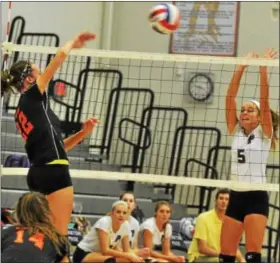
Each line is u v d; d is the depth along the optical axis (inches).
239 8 558.6
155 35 573.0
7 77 261.6
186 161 516.4
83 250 380.5
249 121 294.4
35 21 547.2
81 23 573.0
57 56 248.5
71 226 424.5
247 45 557.0
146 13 575.5
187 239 457.1
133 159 495.8
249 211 292.0
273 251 495.8
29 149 257.3
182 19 566.6
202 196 503.2
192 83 552.7
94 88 558.3
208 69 552.1
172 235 453.7
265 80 296.0
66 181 255.3
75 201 467.5
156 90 556.4
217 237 396.2
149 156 549.6
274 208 493.7
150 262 386.3
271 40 554.6
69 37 565.9
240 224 295.6
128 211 387.2
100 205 471.5
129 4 580.7
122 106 554.9
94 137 553.9
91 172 305.1
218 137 502.6
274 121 302.4
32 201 241.3
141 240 410.6
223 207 393.1
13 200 441.1
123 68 561.3
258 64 295.6
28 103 254.4
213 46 560.7
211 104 551.5
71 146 288.2
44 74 252.7
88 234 383.9
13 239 236.2
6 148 460.4
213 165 504.1
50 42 548.4
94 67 561.0
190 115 555.2
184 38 565.9
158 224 399.5
